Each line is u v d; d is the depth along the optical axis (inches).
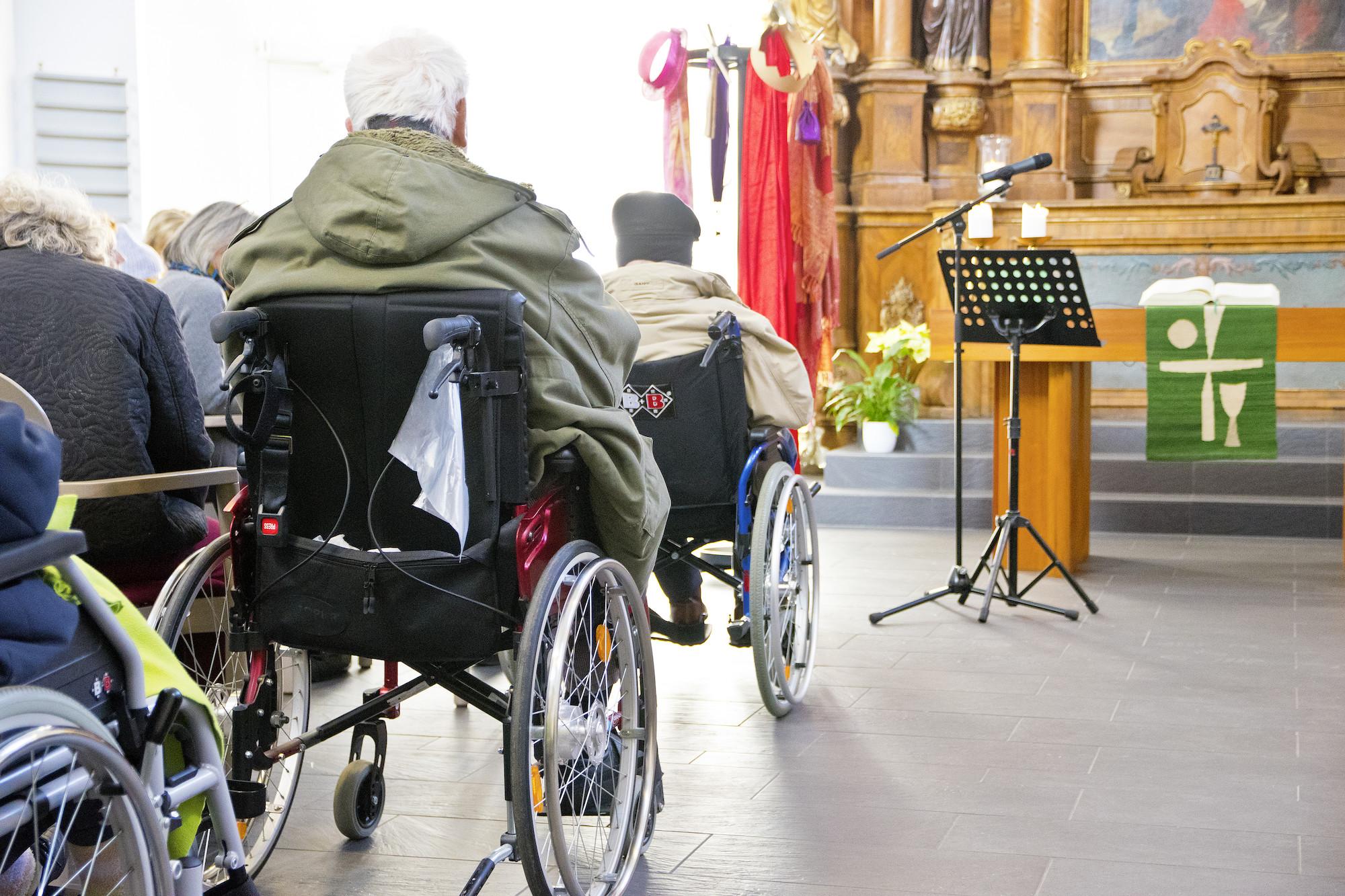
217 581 123.6
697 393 143.6
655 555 107.3
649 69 261.0
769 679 146.9
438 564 91.1
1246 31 351.6
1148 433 215.9
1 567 60.7
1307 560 248.1
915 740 144.4
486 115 343.3
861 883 106.6
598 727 101.0
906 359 334.3
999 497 238.8
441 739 147.6
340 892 106.5
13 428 63.3
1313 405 331.3
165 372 119.7
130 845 67.0
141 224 328.5
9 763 57.7
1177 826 117.8
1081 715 152.6
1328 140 348.8
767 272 273.6
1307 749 138.9
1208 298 213.5
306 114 335.0
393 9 336.8
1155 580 230.4
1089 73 360.5
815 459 326.3
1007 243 334.0
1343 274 323.0
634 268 151.3
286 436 93.4
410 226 88.7
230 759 110.6
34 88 319.6
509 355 89.1
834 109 300.2
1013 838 115.6
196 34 326.6
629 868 104.3
